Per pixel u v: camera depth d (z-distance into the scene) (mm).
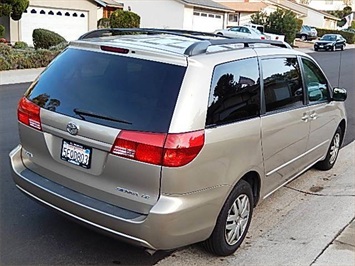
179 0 30453
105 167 3119
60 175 3422
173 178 2953
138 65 3258
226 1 43875
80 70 3488
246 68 3645
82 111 3256
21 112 3689
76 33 23266
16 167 3754
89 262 3471
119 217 3053
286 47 4605
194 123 3035
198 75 3133
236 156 3406
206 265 3521
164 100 3057
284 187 5254
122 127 3047
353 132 8133
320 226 4262
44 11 21812
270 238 3994
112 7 27328
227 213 3469
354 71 19312
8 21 20656
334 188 5297
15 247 3605
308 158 5004
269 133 3844
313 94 4879
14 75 13383
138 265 3469
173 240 3059
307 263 3590
